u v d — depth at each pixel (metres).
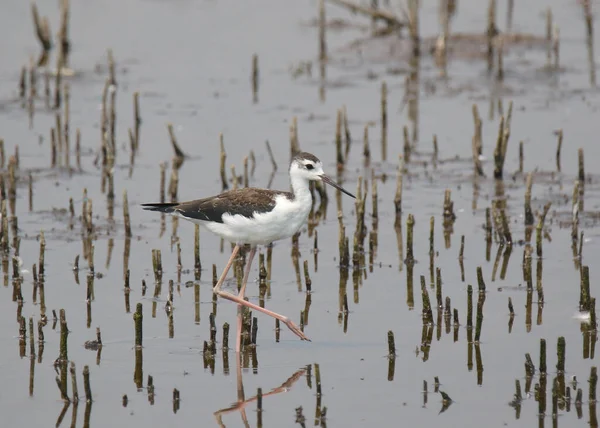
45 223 16.66
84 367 10.99
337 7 31.19
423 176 18.97
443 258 15.29
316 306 13.65
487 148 20.22
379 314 13.34
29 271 14.77
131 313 13.38
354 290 14.19
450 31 28.22
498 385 11.31
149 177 19.02
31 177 17.97
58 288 14.19
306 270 13.95
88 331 12.77
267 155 20.12
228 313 13.47
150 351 12.24
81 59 26.47
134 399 11.11
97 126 21.81
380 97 23.77
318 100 23.58
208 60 26.56
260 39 28.31
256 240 12.65
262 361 12.03
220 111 22.78
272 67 25.95
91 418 10.70
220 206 12.55
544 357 11.25
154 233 16.47
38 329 12.25
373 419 10.63
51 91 23.97
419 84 24.59
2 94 23.67
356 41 27.75
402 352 12.17
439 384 11.31
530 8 30.61
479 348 12.22
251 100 23.56
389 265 15.11
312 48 27.56
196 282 14.46
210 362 12.01
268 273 14.88
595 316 12.76
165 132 21.53
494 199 17.72
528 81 24.48
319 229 16.78
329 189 18.52
